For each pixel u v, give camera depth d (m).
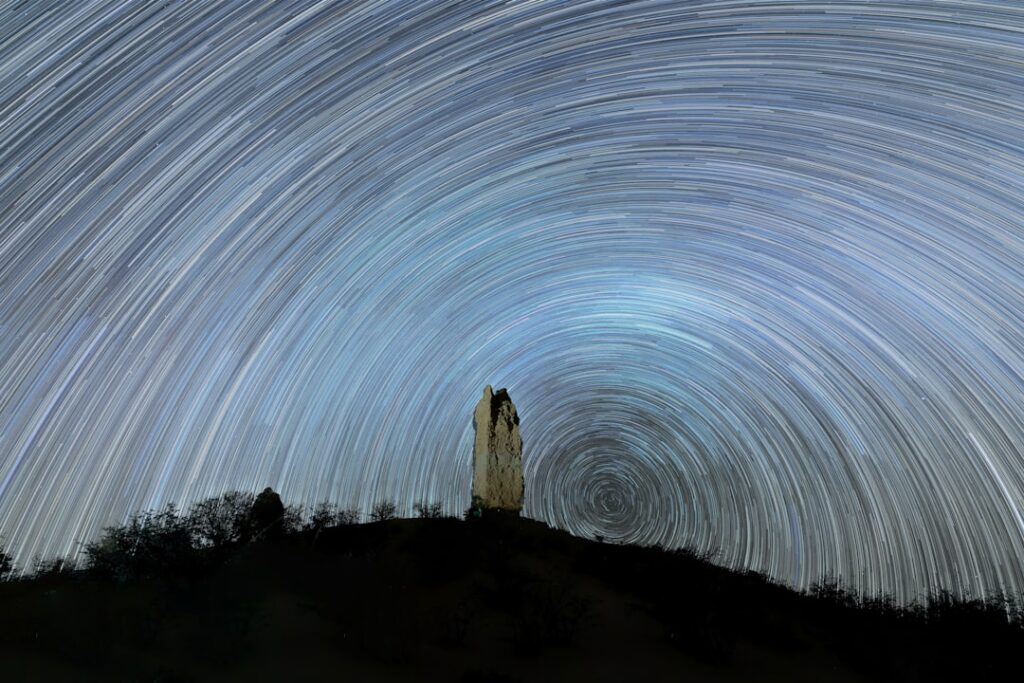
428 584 11.73
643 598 13.20
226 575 9.23
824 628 12.83
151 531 9.20
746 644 10.73
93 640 6.47
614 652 9.16
